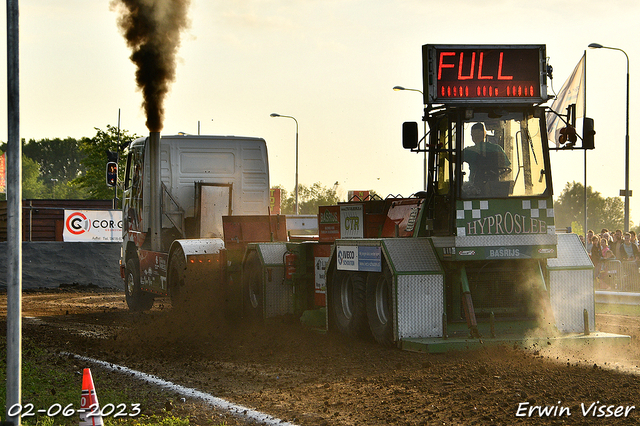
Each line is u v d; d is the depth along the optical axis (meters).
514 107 14.05
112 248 41.84
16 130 7.82
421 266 13.87
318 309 17.22
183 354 14.47
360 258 14.91
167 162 22.97
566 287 14.37
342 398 10.24
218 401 10.24
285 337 16.28
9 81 7.83
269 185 24.02
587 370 11.69
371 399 10.11
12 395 7.93
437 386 10.75
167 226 22.91
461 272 13.84
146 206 23.34
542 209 13.91
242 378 11.92
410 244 14.12
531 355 13.06
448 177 14.10
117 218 42.16
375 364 12.66
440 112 14.25
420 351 13.27
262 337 16.45
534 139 14.09
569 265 14.45
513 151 14.04
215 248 20.53
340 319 15.88
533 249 13.79
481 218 13.66
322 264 17.03
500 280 14.20
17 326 7.93
